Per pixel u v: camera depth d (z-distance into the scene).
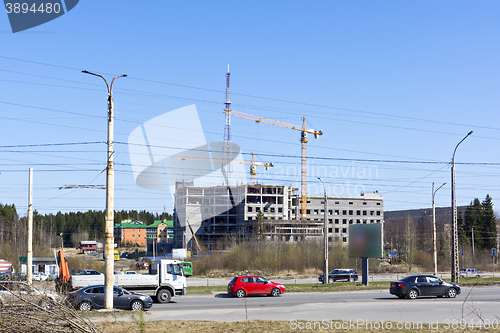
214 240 135.75
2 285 13.59
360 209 157.88
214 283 53.66
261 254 81.19
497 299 28.28
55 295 13.63
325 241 45.75
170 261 29.12
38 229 123.94
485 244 107.00
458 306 24.23
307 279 62.47
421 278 29.55
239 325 16.45
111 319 18.16
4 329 12.11
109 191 21.47
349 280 55.59
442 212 147.00
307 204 154.25
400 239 124.00
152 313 21.56
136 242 181.38
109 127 21.94
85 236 163.62
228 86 153.38
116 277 28.05
